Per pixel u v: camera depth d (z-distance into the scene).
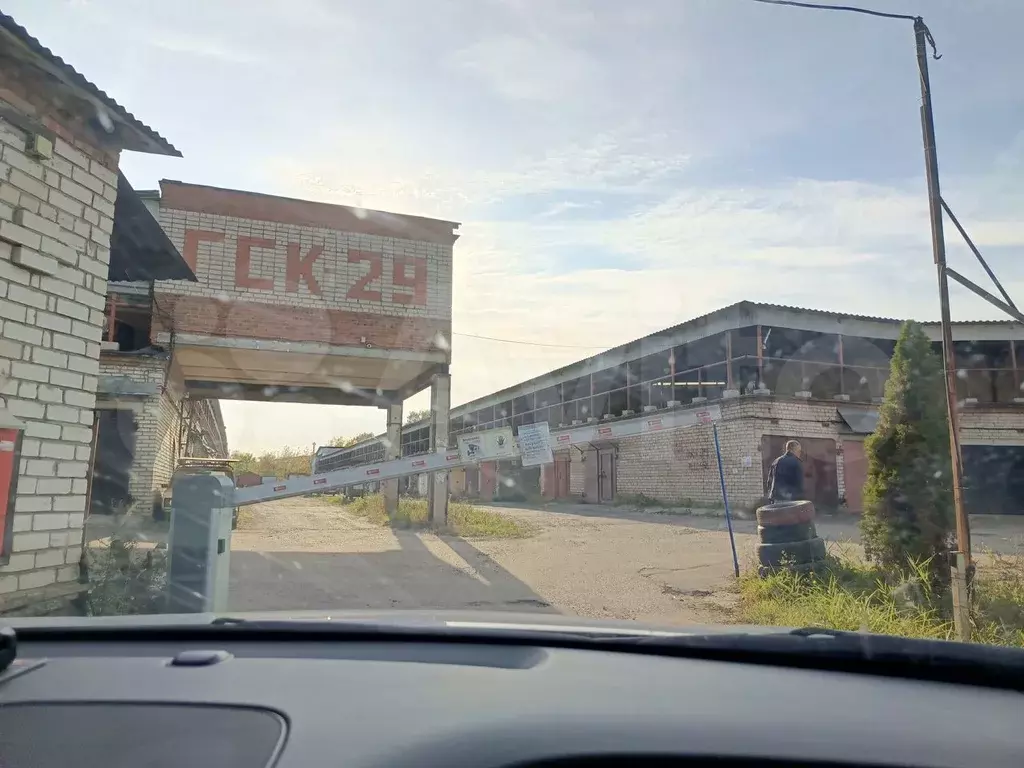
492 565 8.79
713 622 5.72
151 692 1.55
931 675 1.79
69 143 4.79
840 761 1.24
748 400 16.30
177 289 11.03
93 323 4.95
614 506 20.33
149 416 12.05
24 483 4.38
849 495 16.62
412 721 1.36
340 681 1.66
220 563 5.02
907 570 5.67
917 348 6.06
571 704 1.49
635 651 2.04
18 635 2.12
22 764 1.19
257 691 1.56
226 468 15.18
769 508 6.97
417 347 12.44
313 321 11.73
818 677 1.79
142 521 11.34
